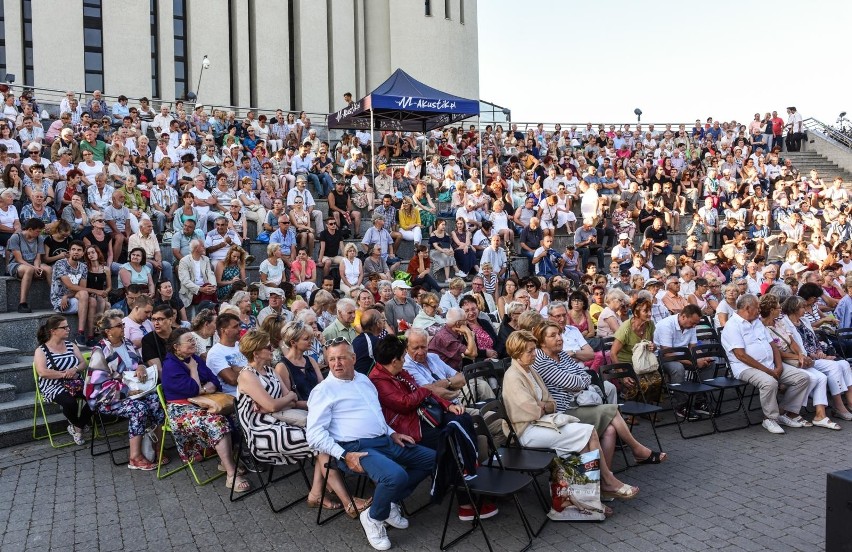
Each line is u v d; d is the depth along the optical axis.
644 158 24.33
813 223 18.77
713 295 12.62
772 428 8.25
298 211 14.19
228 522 5.70
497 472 5.51
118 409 6.96
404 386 5.91
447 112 17.92
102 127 16.75
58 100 24.81
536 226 15.73
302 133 21.75
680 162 23.98
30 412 8.02
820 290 10.98
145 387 7.04
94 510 5.93
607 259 16.72
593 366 8.83
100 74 26.03
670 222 18.77
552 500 5.77
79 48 25.30
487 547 5.21
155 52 27.38
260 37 29.17
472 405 7.62
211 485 6.51
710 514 5.76
